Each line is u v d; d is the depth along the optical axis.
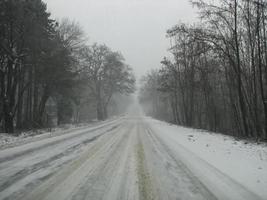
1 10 16.69
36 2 19.70
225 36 18.72
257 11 16.25
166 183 5.61
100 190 5.11
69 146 10.53
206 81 27.78
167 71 33.44
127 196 4.82
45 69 22.38
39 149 9.69
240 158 8.36
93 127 22.61
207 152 9.48
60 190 5.07
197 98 34.78
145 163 7.50
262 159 8.20
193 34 19.59
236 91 24.33
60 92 27.05
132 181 5.72
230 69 22.19
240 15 17.67
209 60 26.45
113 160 7.86
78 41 27.88
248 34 18.39
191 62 27.73
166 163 7.53
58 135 15.01
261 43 17.56
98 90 47.34
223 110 33.03
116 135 15.30
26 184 5.40
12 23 17.58
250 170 6.77
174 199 4.70
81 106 47.47
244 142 12.70
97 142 11.90
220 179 5.93
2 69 18.31
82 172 6.41
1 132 17.88
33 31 18.94
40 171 6.45
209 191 5.13
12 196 4.71
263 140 13.66
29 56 20.19
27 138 13.41
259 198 4.78
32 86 28.09
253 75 18.19
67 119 36.16
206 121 34.75
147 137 14.41
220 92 33.03
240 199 4.73
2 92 18.34
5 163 7.28
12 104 18.64
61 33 26.17
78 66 35.50
